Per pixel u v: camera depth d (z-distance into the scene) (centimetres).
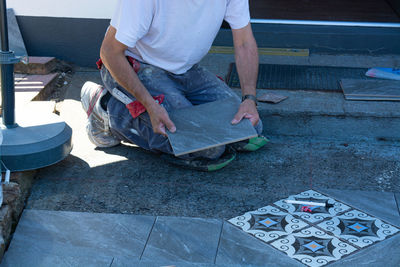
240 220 277
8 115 307
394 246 252
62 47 473
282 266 239
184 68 328
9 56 296
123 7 273
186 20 293
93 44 470
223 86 346
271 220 276
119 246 258
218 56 458
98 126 349
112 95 337
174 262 243
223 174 325
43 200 298
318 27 479
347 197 297
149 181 317
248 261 244
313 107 371
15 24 464
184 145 271
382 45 462
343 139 371
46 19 464
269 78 418
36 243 261
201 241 260
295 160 341
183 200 297
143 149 356
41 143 298
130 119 325
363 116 365
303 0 630
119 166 334
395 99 378
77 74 463
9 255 253
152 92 322
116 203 295
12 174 298
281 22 489
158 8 283
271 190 306
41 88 411
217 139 274
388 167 330
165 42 302
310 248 251
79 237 265
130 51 321
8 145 292
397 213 280
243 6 306
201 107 306
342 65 443
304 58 456
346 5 606
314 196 298
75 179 319
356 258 243
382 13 559
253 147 345
